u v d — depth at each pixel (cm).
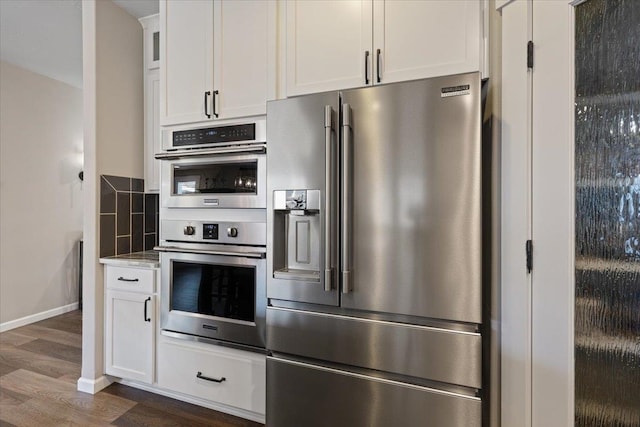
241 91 186
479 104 125
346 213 140
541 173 122
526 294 126
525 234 127
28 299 354
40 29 274
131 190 250
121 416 196
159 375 208
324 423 147
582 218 113
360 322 142
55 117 379
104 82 230
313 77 170
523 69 127
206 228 192
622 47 103
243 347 184
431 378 132
